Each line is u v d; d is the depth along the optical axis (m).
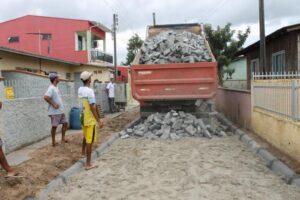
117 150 10.31
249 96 12.40
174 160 8.83
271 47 17.89
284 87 8.84
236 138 11.76
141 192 6.59
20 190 6.37
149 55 13.76
